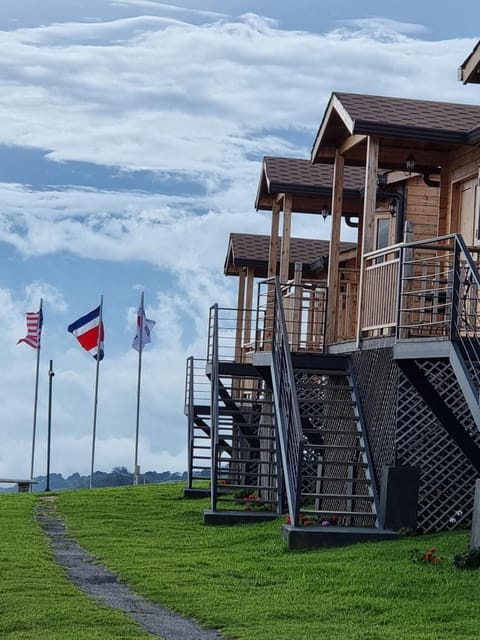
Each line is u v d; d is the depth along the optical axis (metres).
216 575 11.82
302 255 28.00
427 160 17.78
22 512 18.73
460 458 14.60
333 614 9.81
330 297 18.12
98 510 19.00
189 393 24.39
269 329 21.02
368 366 15.98
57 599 10.35
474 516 12.05
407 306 14.61
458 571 11.32
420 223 20.59
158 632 9.14
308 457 19.55
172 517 17.91
